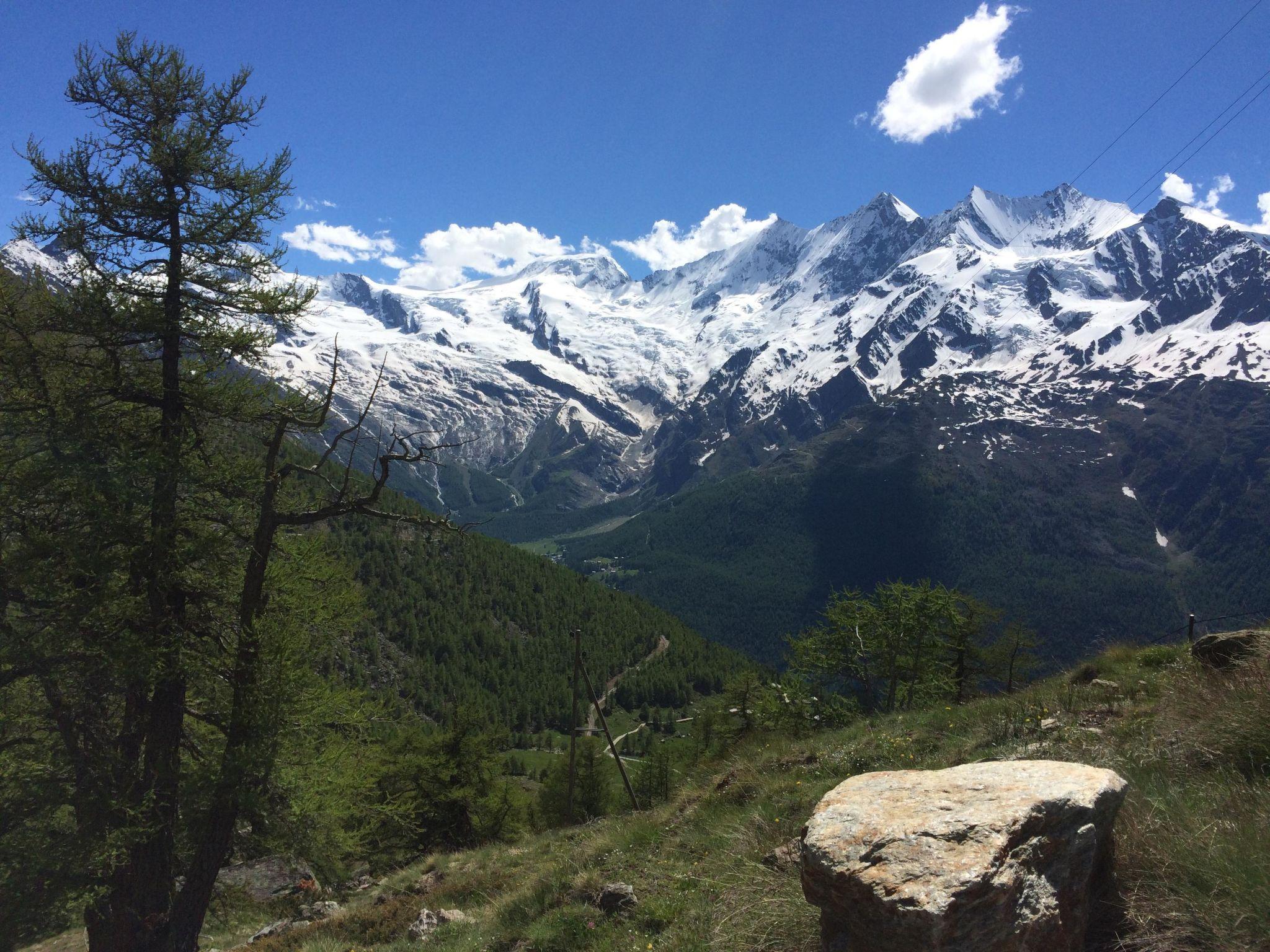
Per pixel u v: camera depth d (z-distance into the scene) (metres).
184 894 13.37
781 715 24.80
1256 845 4.39
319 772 15.54
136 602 13.93
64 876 13.05
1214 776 6.01
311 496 15.91
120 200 13.98
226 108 15.32
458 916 12.70
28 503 14.15
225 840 13.80
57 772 14.19
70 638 13.50
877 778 5.04
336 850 17.02
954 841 3.94
